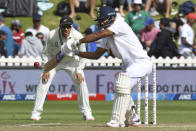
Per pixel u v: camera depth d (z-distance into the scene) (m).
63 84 62.75
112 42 29.66
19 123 36.00
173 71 63.78
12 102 60.41
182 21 73.12
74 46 28.95
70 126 31.64
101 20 29.42
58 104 57.88
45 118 42.12
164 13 79.31
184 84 64.00
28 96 62.84
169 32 63.69
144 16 68.88
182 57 63.97
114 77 63.25
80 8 79.31
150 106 54.75
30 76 62.75
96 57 30.52
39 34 65.88
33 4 79.06
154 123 33.91
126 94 29.34
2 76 62.59
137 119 31.16
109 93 63.31
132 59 29.67
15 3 78.88
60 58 29.36
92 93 63.22
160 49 63.44
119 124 29.88
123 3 76.50
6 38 65.38
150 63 29.88
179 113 48.72
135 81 29.45
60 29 37.59
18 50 68.62
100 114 47.25
